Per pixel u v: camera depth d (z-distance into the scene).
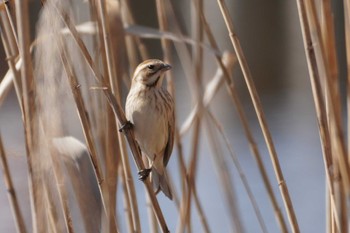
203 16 10.81
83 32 9.39
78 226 8.16
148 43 29.69
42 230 7.95
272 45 37.03
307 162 20.66
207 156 19.02
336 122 9.26
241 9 38.12
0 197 13.01
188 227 10.91
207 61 17.25
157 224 11.09
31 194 7.90
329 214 9.58
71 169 8.04
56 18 7.74
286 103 27.41
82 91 8.65
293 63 33.81
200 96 11.64
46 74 7.76
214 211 16.88
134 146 8.84
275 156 9.59
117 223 8.98
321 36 9.31
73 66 8.04
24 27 7.58
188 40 10.30
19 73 8.73
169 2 12.20
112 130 8.95
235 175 19.41
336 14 31.64
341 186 9.13
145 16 34.38
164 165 10.13
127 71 12.05
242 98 28.73
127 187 9.41
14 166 12.07
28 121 7.72
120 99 9.76
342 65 30.05
